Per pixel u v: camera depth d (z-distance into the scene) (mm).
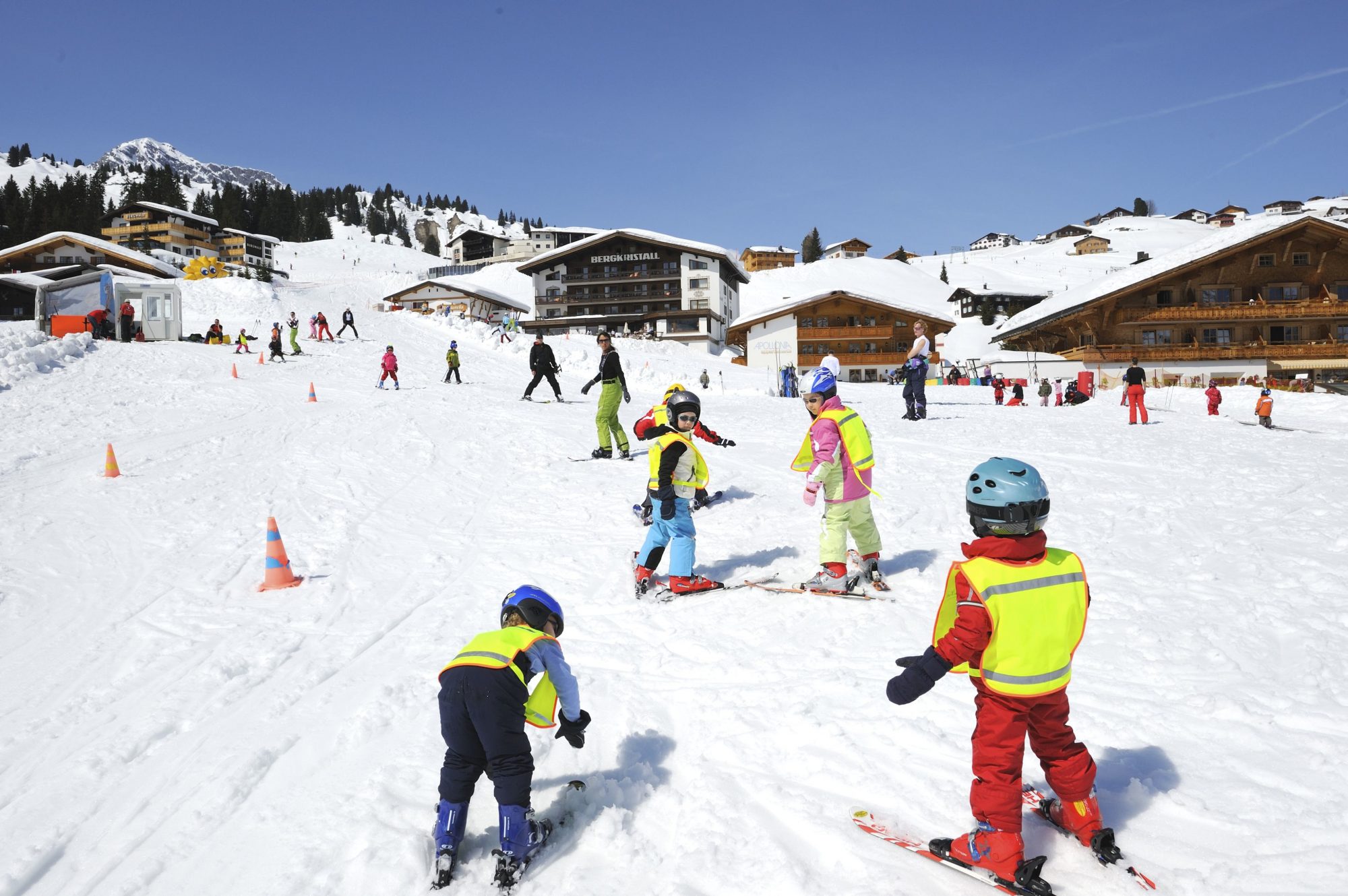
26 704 4680
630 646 5320
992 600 2691
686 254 76562
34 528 8422
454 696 3129
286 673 5082
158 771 3924
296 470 11492
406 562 7598
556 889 2963
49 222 120312
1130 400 17469
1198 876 2688
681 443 6109
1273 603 5137
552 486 10648
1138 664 4414
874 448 12883
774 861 2957
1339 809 2949
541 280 79438
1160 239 159250
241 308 47719
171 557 7617
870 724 3939
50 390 17516
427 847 3242
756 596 6039
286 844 3301
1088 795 2883
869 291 118250
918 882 2789
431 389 22000
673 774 3736
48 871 3191
